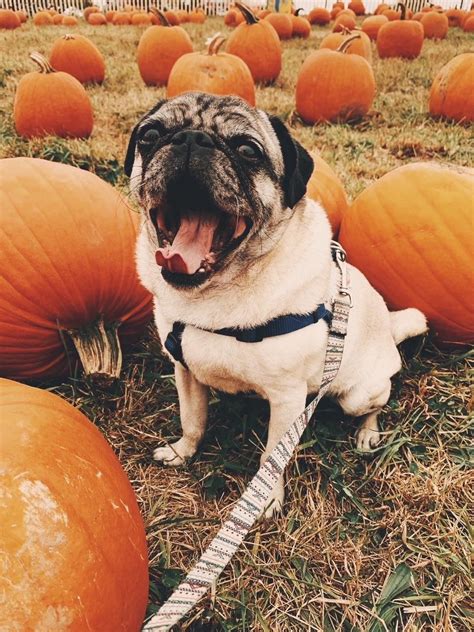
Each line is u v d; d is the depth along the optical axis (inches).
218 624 18.9
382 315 28.1
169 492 23.8
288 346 20.9
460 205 29.8
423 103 83.6
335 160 57.5
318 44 148.0
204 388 24.8
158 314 23.4
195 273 19.3
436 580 20.4
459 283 29.9
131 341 30.8
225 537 15.7
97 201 26.9
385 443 26.7
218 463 25.3
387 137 67.1
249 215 20.0
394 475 24.6
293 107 79.4
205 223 20.3
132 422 27.3
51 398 17.6
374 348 26.8
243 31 94.0
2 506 13.4
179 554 21.4
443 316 31.1
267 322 20.6
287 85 97.0
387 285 31.9
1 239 24.3
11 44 131.4
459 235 29.6
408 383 30.1
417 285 30.8
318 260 21.6
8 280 24.4
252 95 68.5
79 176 27.3
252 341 20.6
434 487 23.3
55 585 13.1
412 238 30.4
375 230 31.7
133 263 27.5
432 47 136.7
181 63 66.9
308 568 20.9
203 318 20.8
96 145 55.9
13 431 15.3
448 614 18.9
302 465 25.4
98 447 17.3
